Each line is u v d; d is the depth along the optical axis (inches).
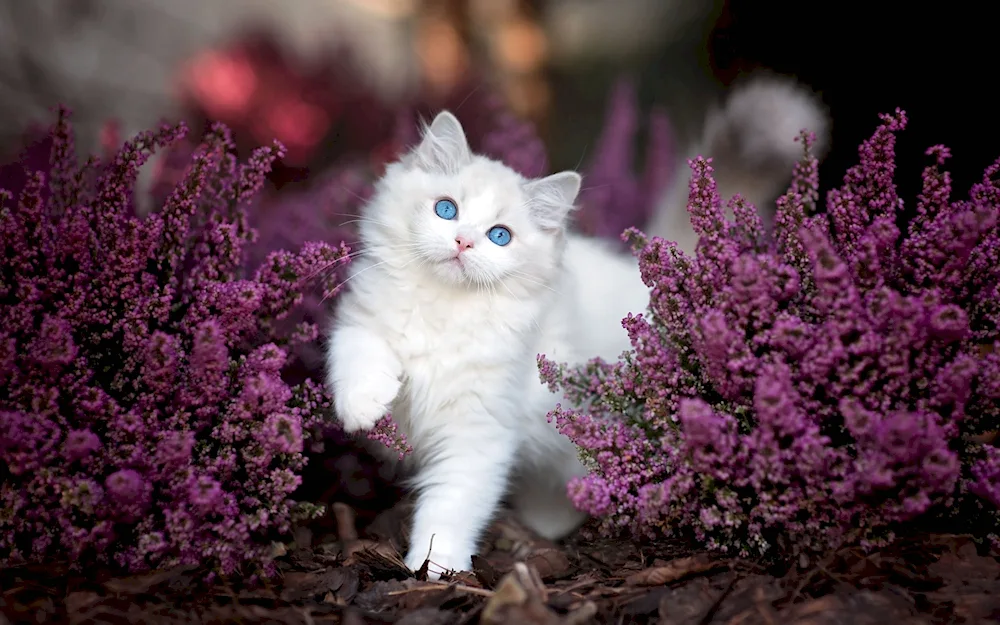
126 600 32.3
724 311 33.2
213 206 36.0
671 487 33.0
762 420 32.2
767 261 33.1
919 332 32.5
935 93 46.0
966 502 34.2
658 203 48.0
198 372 33.2
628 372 34.5
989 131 45.0
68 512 32.9
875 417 32.0
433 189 38.2
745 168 46.8
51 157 35.0
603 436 33.8
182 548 32.9
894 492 32.4
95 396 33.3
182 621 32.0
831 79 47.9
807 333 32.9
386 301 37.6
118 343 34.3
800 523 33.1
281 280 35.5
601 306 40.7
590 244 42.8
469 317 37.6
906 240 34.2
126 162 34.4
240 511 33.8
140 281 34.7
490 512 37.5
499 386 37.8
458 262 37.2
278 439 33.2
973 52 45.5
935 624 31.4
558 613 31.9
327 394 35.8
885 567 32.9
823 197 43.0
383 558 35.7
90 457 32.8
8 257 33.7
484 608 32.0
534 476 39.8
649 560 34.8
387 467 40.4
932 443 31.6
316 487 40.3
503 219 38.1
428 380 37.6
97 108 46.5
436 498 37.3
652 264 34.4
